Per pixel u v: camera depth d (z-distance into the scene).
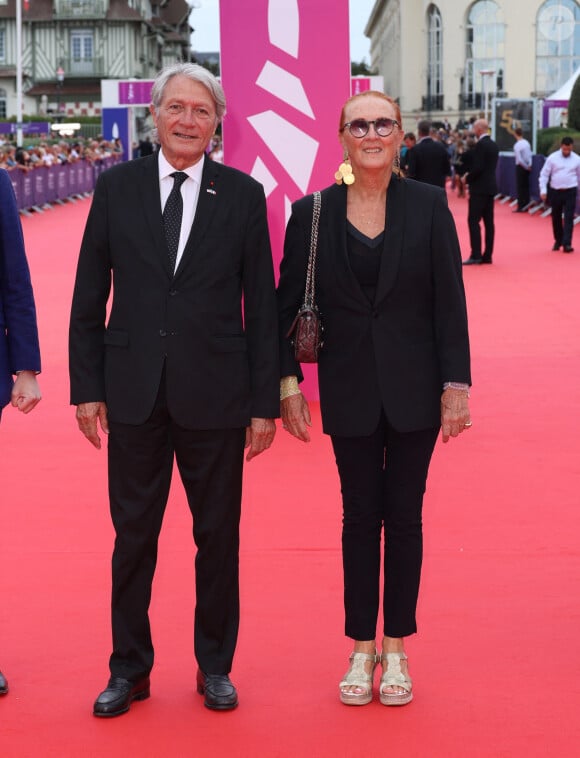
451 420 3.39
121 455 3.38
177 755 3.15
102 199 3.35
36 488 5.88
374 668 3.54
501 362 9.09
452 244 3.39
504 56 70.94
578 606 4.21
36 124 47.72
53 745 3.21
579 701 3.46
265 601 4.27
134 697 3.49
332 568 4.62
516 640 3.91
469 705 3.44
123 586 3.43
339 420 3.42
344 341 3.41
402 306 3.39
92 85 69.25
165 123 3.26
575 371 8.72
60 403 7.88
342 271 3.37
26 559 4.77
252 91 7.30
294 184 7.36
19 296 3.56
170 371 3.30
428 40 73.94
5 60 69.81
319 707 3.44
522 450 6.54
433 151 15.05
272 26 7.24
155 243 3.29
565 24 70.38
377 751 3.17
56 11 68.00
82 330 3.39
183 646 3.88
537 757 3.12
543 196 17.17
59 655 3.82
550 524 5.20
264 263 3.38
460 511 5.41
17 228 3.54
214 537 3.42
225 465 3.39
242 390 3.37
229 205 3.32
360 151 3.32
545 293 12.86
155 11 78.69
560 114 35.25
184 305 3.29
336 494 5.71
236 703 3.43
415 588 3.49
